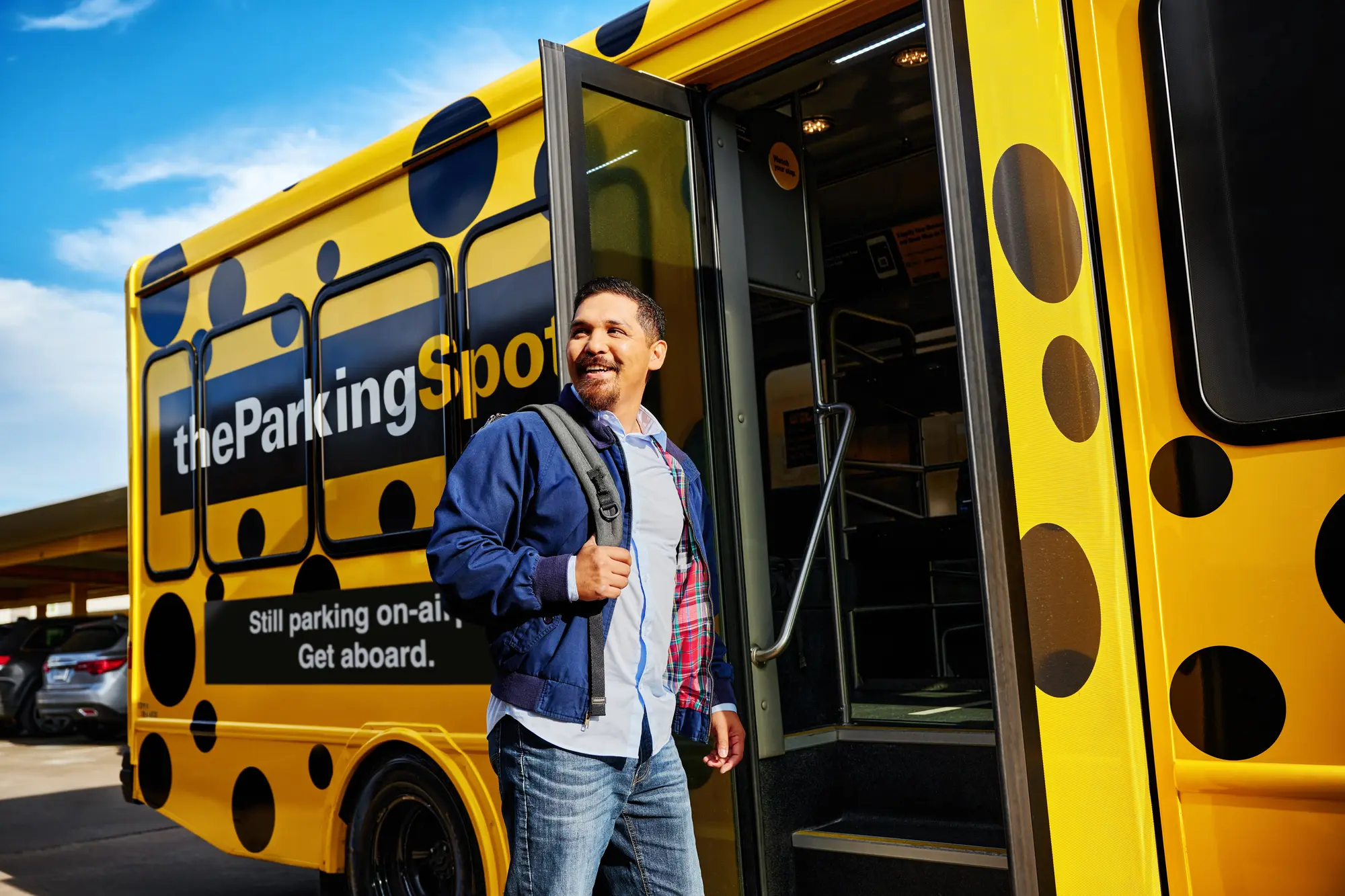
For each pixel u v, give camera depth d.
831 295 5.17
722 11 2.85
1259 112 2.10
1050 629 1.99
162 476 4.66
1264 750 2.00
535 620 1.83
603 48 3.14
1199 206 2.15
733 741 2.22
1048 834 1.88
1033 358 2.09
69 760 11.00
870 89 3.82
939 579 4.46
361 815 3.55
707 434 2.99
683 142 3.01
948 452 5.04
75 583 22.84
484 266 3.31
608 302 2.02
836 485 4.25
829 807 3.22
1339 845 1.92
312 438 3.87
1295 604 2.00
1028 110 2.22
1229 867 2.04
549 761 1.81
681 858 1.99
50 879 5.59
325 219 3.94
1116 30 2.28
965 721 3.30
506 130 3.30
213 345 4.42
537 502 1.90
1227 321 2.10
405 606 3.44
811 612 3.55
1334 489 1.97
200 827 4.23
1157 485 2.17
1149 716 2.14
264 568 4.03
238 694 4.11
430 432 3.42
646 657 1.92
